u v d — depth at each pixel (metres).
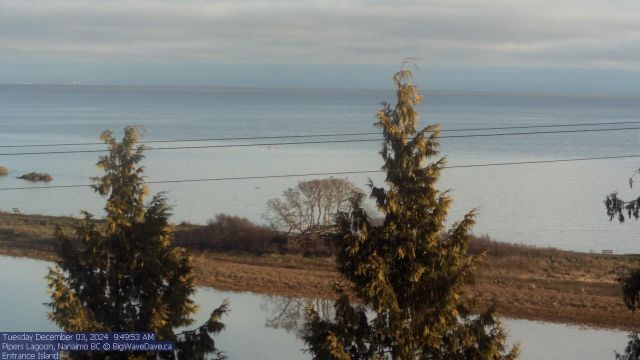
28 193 70.56
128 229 19.53
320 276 39.34
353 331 17.28
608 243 51.09
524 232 54.66
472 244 43.88
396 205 17.20
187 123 187.25
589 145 139.62
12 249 44.38
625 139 156.00
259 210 60.47
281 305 34.03
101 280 19.38
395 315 16.80
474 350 17.20
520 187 76.75
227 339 28.14
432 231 17.14
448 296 16.97
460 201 67.81
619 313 33.31
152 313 18.81
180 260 20.00
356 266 17.19
